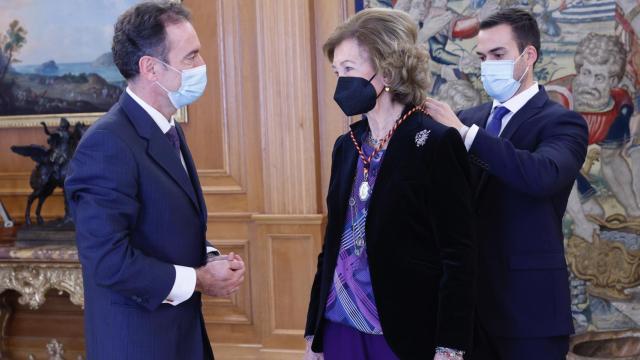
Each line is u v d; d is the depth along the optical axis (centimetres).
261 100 445
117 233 196
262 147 448
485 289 231
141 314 205
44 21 477
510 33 242
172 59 214
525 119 242
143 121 213
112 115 211
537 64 412
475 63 419
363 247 193
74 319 487
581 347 367
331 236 205
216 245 467
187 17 222
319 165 447
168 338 210
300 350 442
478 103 420
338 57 192
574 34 405
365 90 188
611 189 409
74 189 200
